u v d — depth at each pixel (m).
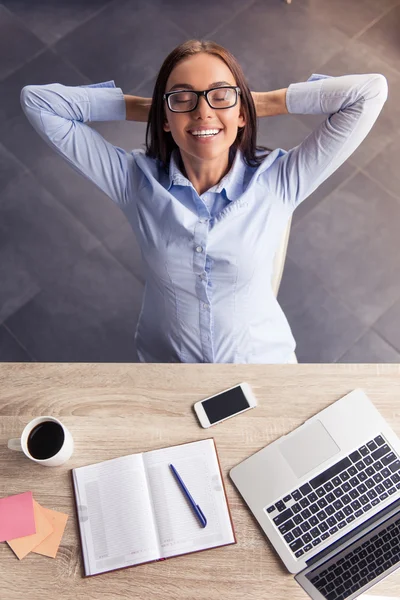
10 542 1.27
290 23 2.96
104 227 2.63
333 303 2.47
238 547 1.25
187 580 1.23
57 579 1.24
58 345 2.46
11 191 2.70
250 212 1.46
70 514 1.30
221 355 1.64
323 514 1.27
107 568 1.24
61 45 2.98
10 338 2.48
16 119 2.84
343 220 2.58
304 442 1.33
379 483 1.28
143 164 1.49
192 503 1.28
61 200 2.68
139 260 2.57
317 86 1.44
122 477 1.31
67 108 1.48
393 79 2.83
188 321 1.60
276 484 1.29
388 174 2.65
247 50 2.92
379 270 2.51
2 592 1.24
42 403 1.41
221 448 1.34
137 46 2.96
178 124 1.33
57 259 2.59
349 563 1.20
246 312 1.58
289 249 2.56
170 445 1.35
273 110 1.50
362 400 1.36
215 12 3.00
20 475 1.33
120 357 2.44
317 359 2.39
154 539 1.26
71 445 1.34
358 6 2.99
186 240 1.46
